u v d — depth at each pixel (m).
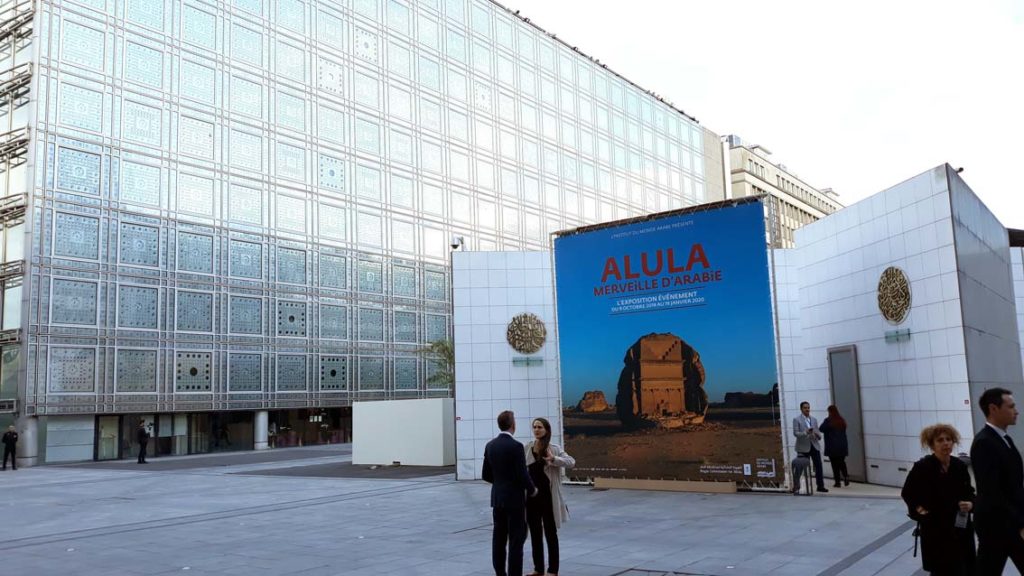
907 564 8.63
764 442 15.61
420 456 25.77
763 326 15.84
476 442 20.25
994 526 5.61
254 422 41.38
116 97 36.84
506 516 8.17
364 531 12.16
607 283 17.73
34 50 34.22
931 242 14.73
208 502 16.94
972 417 13.74
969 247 15.11
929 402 14.75
